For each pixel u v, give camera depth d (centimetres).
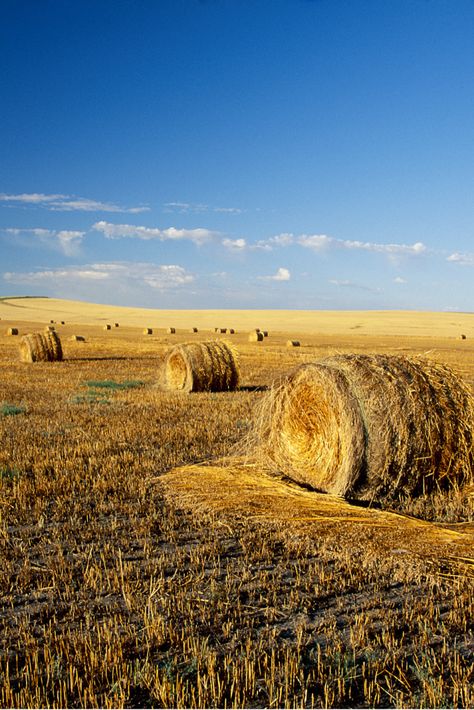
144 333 6550
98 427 1360
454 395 930
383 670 441
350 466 873
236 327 8981
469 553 645
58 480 920
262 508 801
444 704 398
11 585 578
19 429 1327
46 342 3184
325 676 432
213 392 2031
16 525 745
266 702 409
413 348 4891
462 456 916
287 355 3806
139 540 694
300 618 517
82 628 500
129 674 432
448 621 510
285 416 998
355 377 896
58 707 400
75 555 648
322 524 734
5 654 464
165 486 902
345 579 589
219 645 475
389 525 739
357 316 11462
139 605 530
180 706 399
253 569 615
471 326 9694
